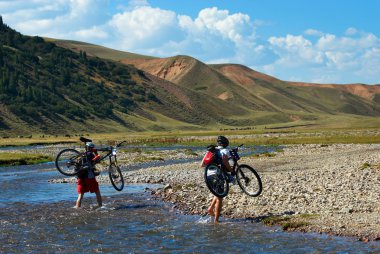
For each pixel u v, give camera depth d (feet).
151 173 111.75
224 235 45.39
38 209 62.39
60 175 117.39
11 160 161.17
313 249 39.24
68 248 41.47
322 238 42.65
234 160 52.16
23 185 93.30
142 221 53.26
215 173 51.16
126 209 61.67
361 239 41.45
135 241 43.78
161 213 58.39
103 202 67.97
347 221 47.16
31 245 42.55
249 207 58.65
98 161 64.39
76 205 63.57
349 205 55.11
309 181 78.23
